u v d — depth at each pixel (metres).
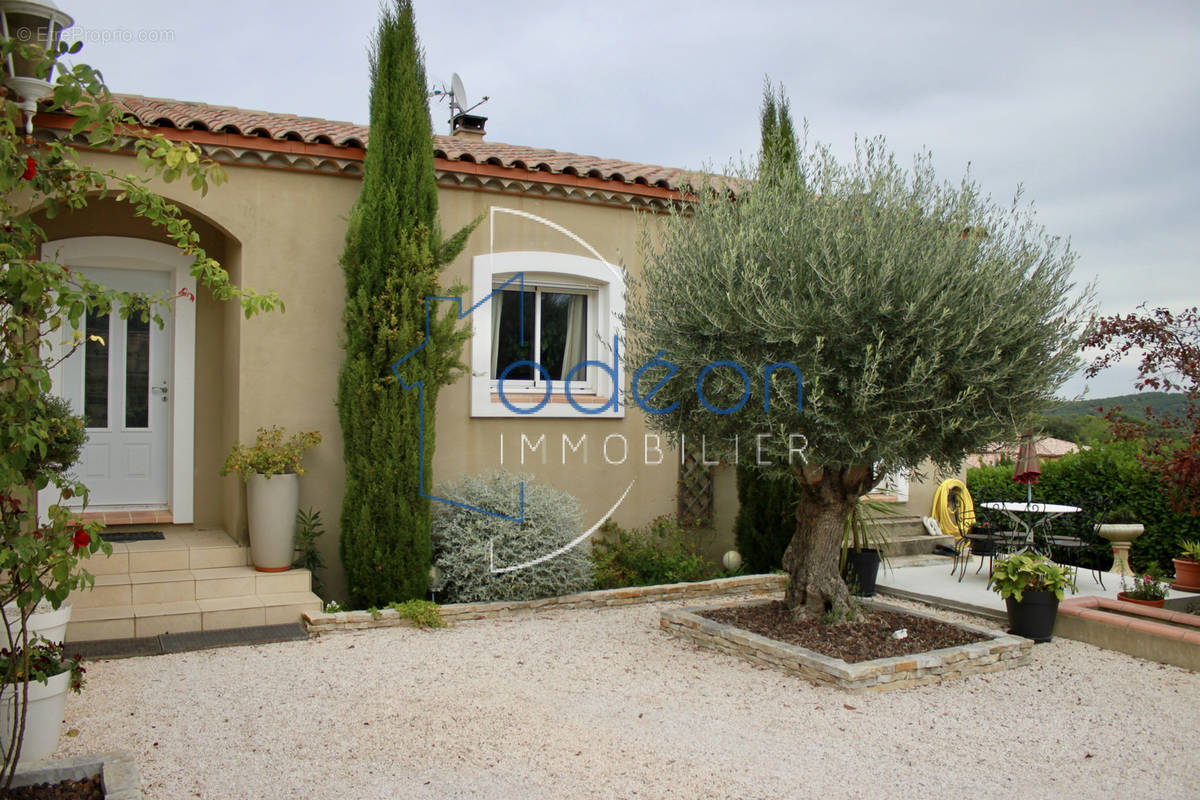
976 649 6.58
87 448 9.10
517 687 6.01
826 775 4.59
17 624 4.53
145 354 9.34
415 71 8.46
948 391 6.25
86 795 3.80
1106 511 10.30
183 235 4.62
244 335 8.26
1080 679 6.54
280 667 6.34
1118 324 8.27
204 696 5.65
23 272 3.57
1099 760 4.90
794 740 5.09
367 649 6.89
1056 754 4.98
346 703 5.59
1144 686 6.38
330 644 7.01
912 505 12.30
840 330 6.12
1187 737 5.30
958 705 5.84
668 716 5.46
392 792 4.28
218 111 9.52
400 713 5.42
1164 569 11.02
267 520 7.80
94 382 9.14
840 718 5.48
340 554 8.21
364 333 8.12
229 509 8.77
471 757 4.74
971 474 13.80
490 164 8.98
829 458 6.41
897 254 6.19
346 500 8.12
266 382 8.33
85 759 4.00
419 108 8.41
